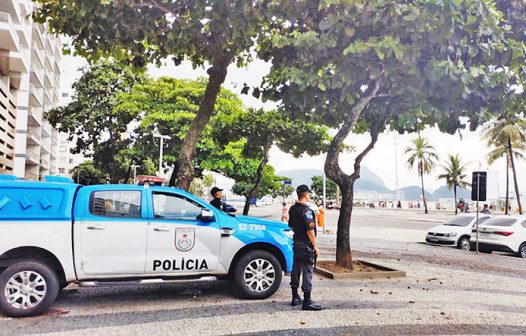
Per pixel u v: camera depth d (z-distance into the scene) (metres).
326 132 16.77
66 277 6.02
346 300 7.10
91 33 8.35
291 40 7.56
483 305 7.07
